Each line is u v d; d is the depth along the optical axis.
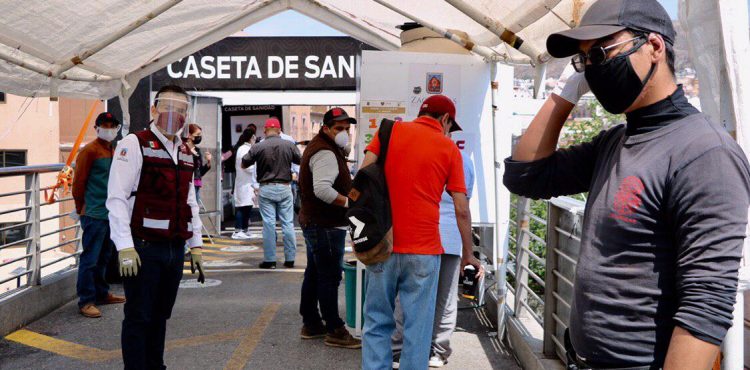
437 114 4.32
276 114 16.02
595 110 6.07
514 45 5.34
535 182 2.28
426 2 5.48
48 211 20.83
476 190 6.13
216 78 13.62
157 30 7.36
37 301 6.72
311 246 5.69
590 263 1.93
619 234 1.86
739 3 2.54
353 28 9.74
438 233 4.14
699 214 1.70
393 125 4.17
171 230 4.30
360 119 6.07
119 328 6.44
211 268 9.89
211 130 13.30
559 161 2.26
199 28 8.14
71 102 25.98
